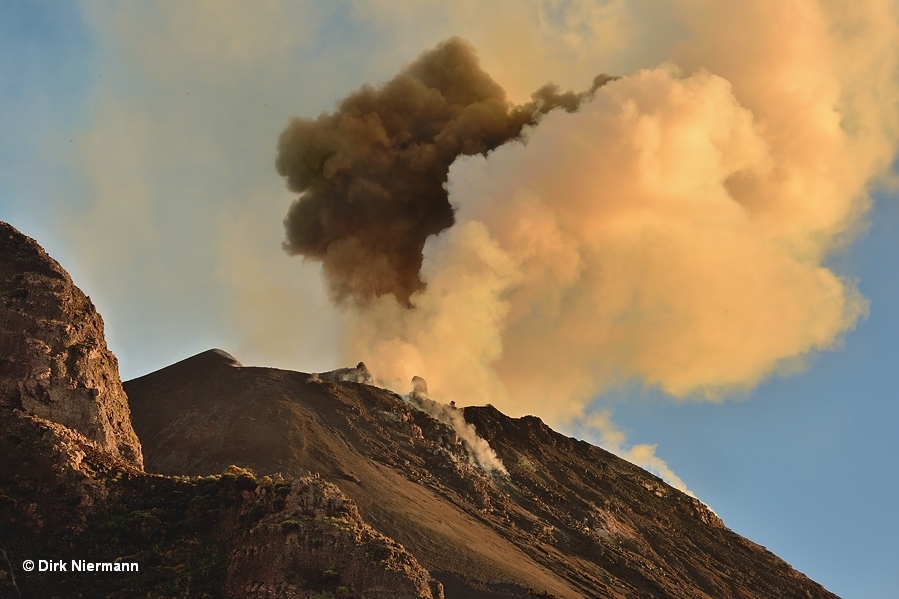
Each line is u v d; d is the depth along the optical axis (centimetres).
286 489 17662
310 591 15800
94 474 17838
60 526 16912
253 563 16488
